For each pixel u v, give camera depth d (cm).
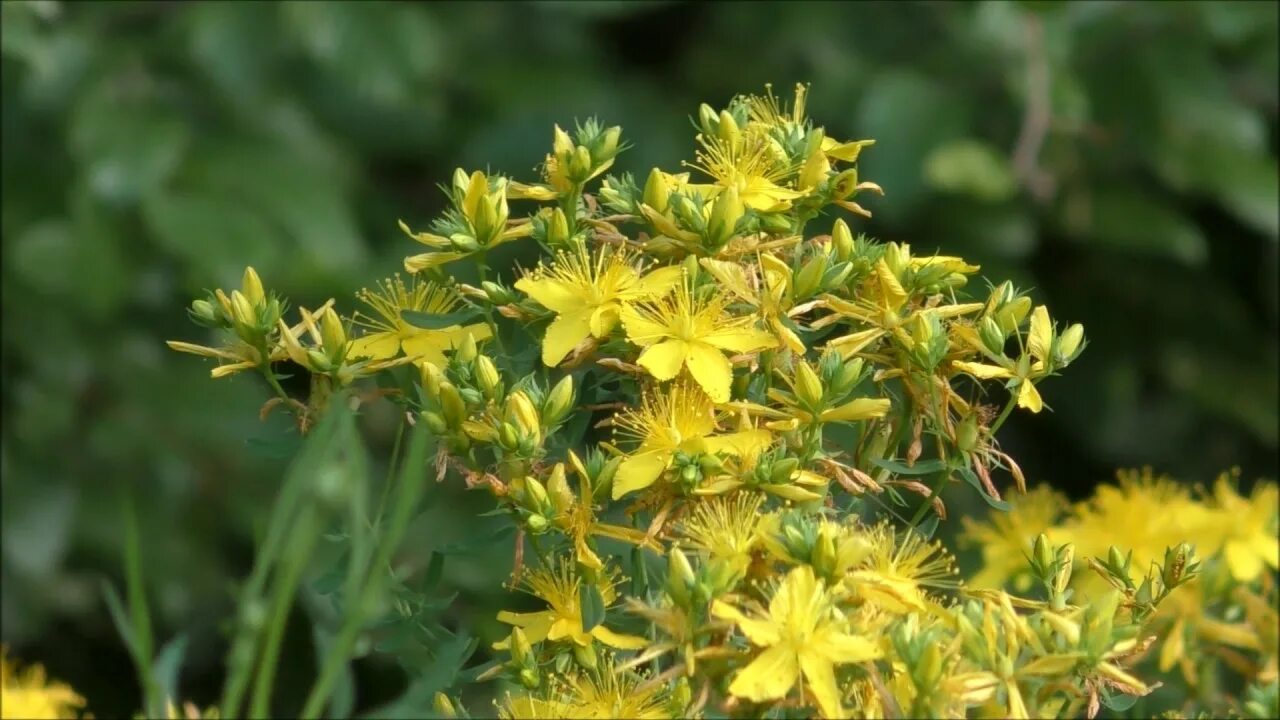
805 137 66
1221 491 74
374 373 65
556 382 66
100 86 101
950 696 59
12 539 100
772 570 61
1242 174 103
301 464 59
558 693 62
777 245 65
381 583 60
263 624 60
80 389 103
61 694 66
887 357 65
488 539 64
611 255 64
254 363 65
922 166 104
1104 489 73
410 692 62
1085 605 61
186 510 104
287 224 99
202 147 101
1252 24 105
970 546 79
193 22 105
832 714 59
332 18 103
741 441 62
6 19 97
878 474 65
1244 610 73
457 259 65
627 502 64
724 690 60
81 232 99
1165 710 72
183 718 66
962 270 65
